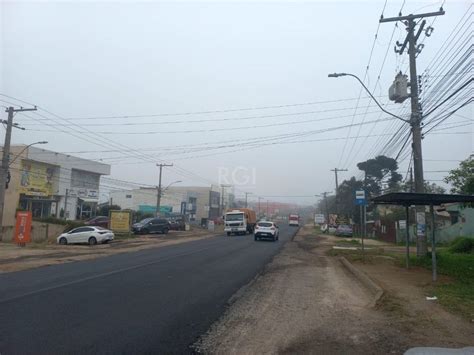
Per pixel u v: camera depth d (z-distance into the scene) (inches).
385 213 2287.2
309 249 1144.2
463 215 1318.9
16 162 1855.3
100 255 913.5
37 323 316.8
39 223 1610.5
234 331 303.7
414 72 725.9
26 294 434.3
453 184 1279.5
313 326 319.0
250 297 431.5
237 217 1891.0
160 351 256.8
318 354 255.1
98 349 257.9
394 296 426.3
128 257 859.4
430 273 609.0
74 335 286.5
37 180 1978.3
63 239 1331.2
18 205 1847.9
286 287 499.5
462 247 933.2
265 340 283.0
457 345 272.4
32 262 765.9
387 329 308.3
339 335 294.4
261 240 1510.8
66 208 2170.3
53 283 508.7
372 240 1763.0
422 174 712.4
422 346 269.1
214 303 398.3
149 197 3449.8
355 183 2529.5
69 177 2212.1
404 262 721.0
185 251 1007.0
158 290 462.3
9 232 1536.7
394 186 2287.2
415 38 729.0
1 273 611.2
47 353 249.4
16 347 259.6
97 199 2452.0
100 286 486.3
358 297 443.2
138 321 326.3
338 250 1031.6
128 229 1756.9
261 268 684.1
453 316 347.6
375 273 602.9
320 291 475.8
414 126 721.6
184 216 3006.9
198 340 280.7
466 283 518.9
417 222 729.0
